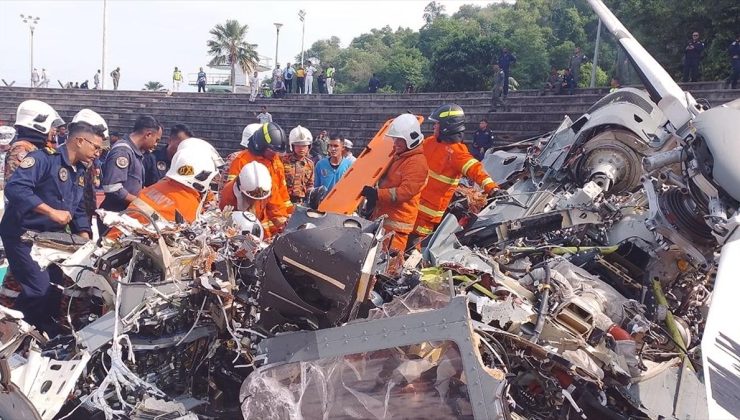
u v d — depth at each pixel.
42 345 3.54
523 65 34.50
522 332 3.30
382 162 5.52
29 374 3.19
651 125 6.54
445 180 5.98
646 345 3.68
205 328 3.49
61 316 4.70
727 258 3.16
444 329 2.85
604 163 6.63
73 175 5.00
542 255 4.62
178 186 4.61
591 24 36.75
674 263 4.25
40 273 4.73
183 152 4.64
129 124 28.78
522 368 3.31
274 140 5.76
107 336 3.31
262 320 3.28
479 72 30.95
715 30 20.70
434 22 57.97
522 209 6.14
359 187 5.36
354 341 2.96
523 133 18.94
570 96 19.02
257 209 5.34
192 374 3.45
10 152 5.24
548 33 36.09
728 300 2.97
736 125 3.54
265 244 3.96
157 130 5.96
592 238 4.97
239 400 3.26
